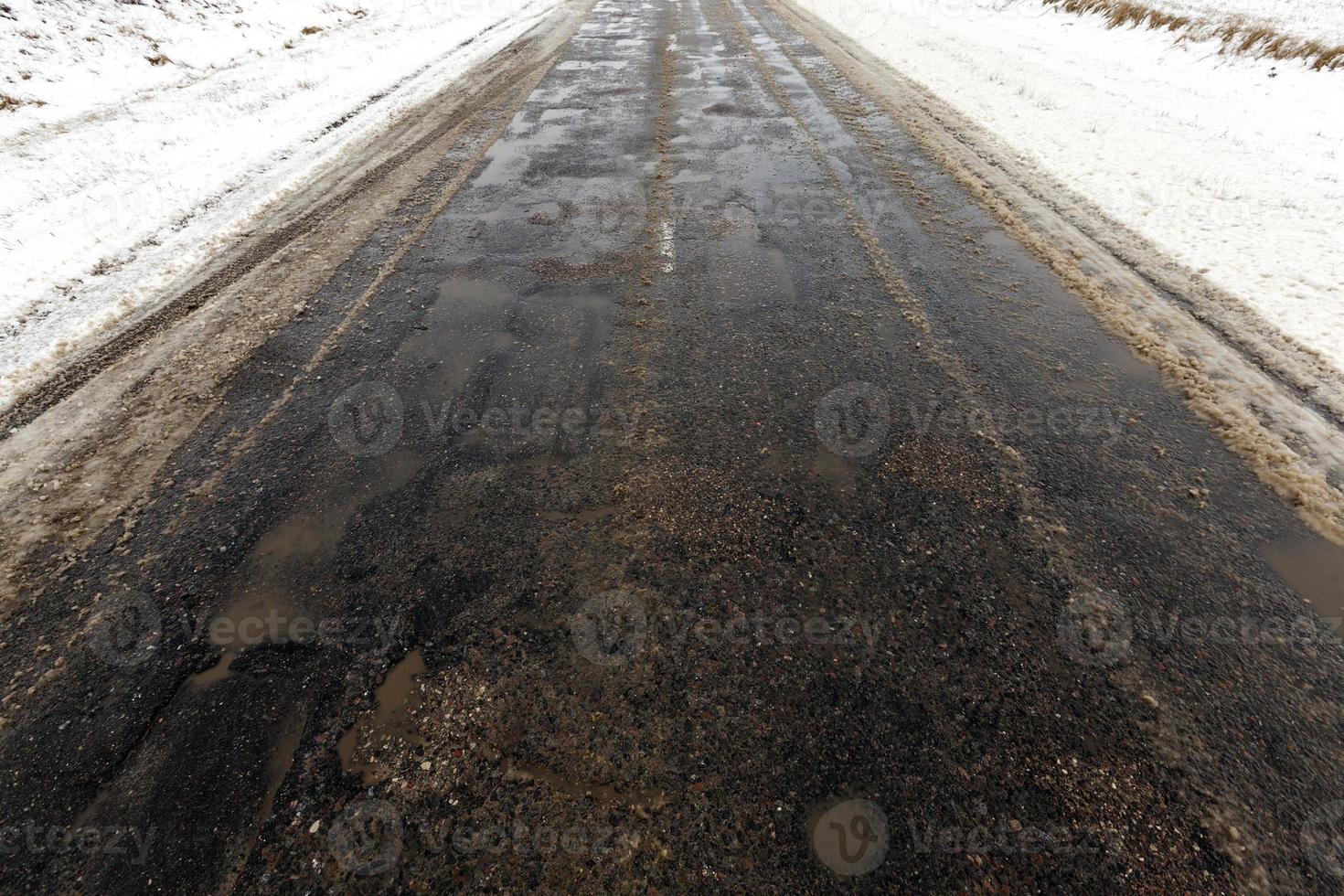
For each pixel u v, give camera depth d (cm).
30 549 265
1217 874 168
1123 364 358
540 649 222
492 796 186
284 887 170
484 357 372
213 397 348
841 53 1023
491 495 283
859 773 188
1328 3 1216
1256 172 582
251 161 670
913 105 784
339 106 830
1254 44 946
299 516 277
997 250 476
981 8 1414
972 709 203
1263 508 270
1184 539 257
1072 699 205
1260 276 427
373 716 206
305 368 368
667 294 429
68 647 229
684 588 241
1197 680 210
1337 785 185
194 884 172
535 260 473
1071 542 256
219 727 204
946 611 232
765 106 783
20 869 175
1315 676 211
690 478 289
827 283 439
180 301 438
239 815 184
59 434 326
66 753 199
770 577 245
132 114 816
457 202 564
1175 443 304
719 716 202
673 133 705
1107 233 492
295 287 447
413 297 432
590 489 285
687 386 347
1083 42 1141
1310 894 165
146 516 279
